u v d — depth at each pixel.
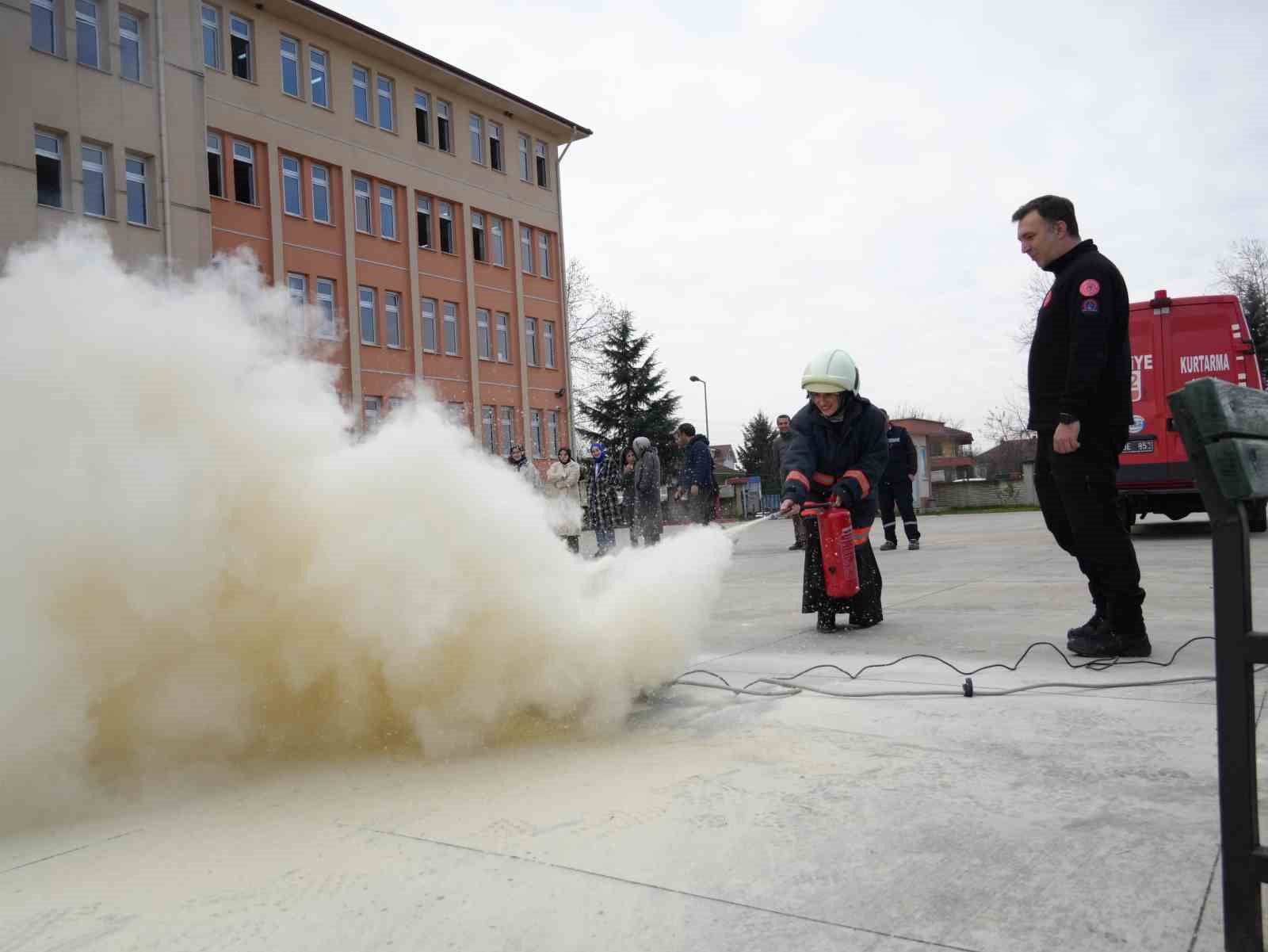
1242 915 1.74
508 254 40.56
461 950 1.92
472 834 2.54
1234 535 1.75
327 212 33.06
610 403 54.81
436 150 37.06
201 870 2.37
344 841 2.52
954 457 81.44
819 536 5.74
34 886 2.31
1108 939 1.84
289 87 31.94
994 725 3.43
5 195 20.38
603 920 2.02
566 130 42.88
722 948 1.88
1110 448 4.38
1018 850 2.28
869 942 1.88
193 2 24.56
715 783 2.87
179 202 23.92
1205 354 11.16
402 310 35.53
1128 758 2.96
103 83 22.47
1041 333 4.61
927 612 6.40
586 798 2.78
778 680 4.23
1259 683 3.90
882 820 2.51
